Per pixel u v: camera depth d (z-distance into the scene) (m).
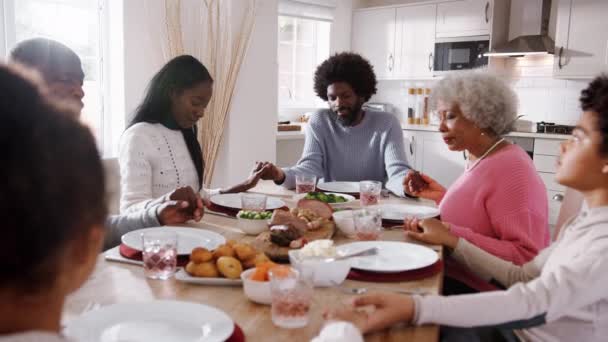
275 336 0.90
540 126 4.96
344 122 2.77
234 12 3.69
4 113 0.36
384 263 1.28
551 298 0.95
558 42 4.91
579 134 1.08
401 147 2.68
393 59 5.96
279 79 5.70
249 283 1.03
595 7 4.67
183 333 0.86
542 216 1.61
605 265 0.95
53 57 1.66
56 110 0.40
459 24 5.43
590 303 0.98
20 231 0.37
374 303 0.95
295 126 5.20
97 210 0.43
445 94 1.79
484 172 1.67
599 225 1.02
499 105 1.71
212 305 1.03
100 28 3.75
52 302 0.43
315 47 6.00
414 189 2.19
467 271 1.63
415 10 5.73
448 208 1.75
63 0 3.60
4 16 3.36
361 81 2.69
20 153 0.36
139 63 3.76
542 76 5.39
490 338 1.24
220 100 3.71
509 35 5.39
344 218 1.59
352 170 2.76
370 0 6.37
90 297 1.05
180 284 1.14
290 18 5.68
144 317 0.90
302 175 2.47
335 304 1.04
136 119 2.10
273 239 1.34
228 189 2.23
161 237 1.21
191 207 1.65
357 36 6.23
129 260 1.28
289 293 0.93
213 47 3.71
